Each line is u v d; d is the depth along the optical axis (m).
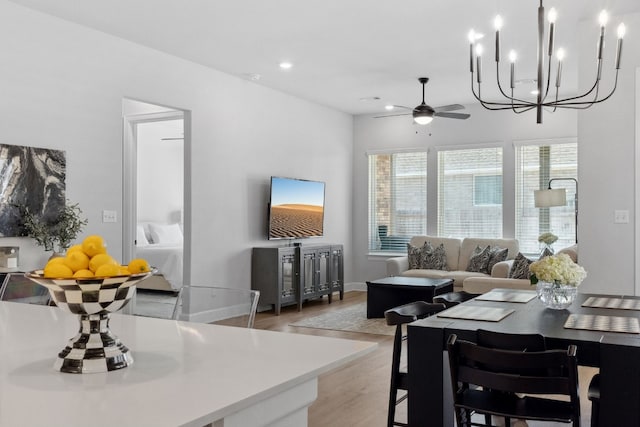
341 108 9.10
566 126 8.09
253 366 1.39
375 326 6.46
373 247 9.64
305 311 7.54
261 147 7.48
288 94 8.02
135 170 6.80
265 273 7.23
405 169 9.40
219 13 4.86
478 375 2.34
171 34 5.41
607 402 2.31
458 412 2.45
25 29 4.71
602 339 2.41
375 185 9.61
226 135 6.89
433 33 5.36
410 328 2.81
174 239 9.34
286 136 7.97
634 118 4.73
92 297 1.32
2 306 2.35
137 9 4.77
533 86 7.49
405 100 8.44
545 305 3.34
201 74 6.50
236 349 1.57
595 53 4.87
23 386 1.23
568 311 3.18
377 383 4.30
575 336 2.49
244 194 7.18
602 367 2.32
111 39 5.44
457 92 7.88
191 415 1.04
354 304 8.15
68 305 1.34
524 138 8.39
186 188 6.41
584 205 4.89
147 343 1.65
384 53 6.02
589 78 4.89
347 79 7.15
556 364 2.19
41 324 1.96
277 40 5.59
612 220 4.81
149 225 9.23
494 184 8.66
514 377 2.26
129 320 2.02
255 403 1.20
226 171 6.89
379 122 9.51
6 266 4.39
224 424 1.12
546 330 2.64
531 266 3.30
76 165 5.12
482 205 8.75
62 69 5.00
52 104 4.92
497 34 3.06
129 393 1.18
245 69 6.68
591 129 4.88
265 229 7.55
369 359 5.02
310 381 1.39
